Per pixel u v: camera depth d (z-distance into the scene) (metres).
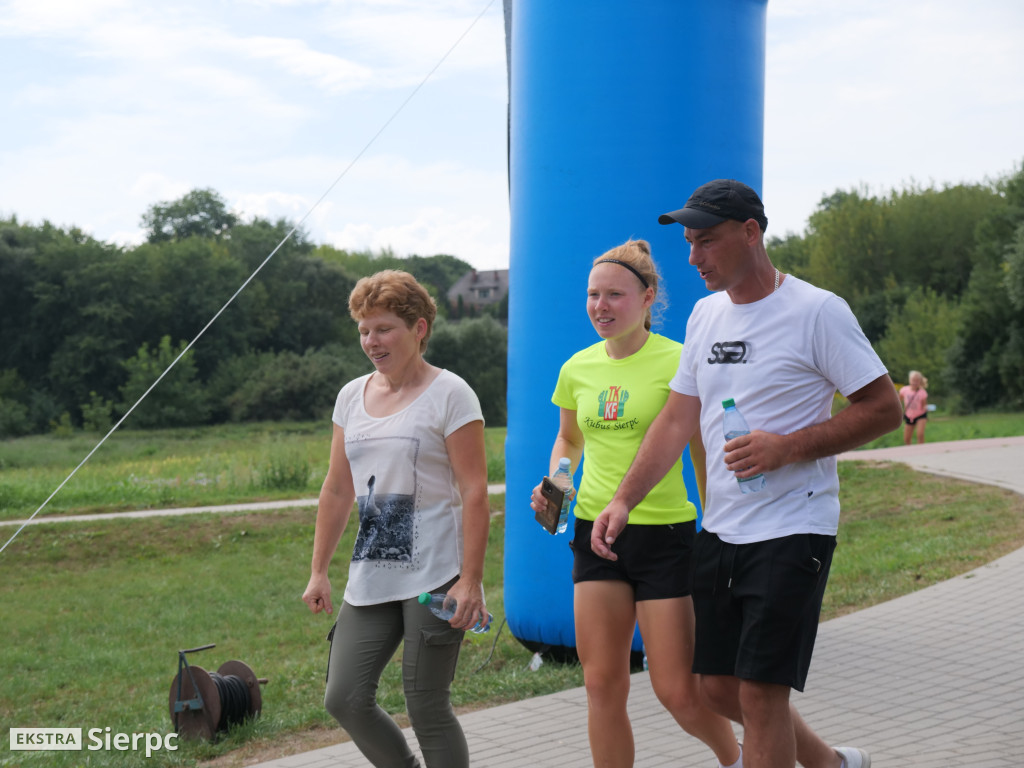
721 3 5.57
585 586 3.46
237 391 66.69
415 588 3.18
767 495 2.80
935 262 63.06
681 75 5.50
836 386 2.79
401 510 3.21
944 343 53.75
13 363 64.50
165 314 67.25
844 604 7.50
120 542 13.61
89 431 61.69
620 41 5.51
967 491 13.57
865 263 64.94
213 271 69.50
